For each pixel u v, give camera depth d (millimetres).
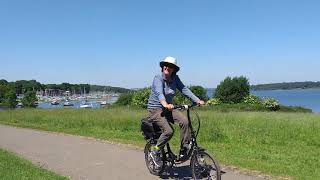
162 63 8047
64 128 19547
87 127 20062
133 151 11531
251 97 59312
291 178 8039
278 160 10648
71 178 8422
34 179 7965
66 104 133375
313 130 16484
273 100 53625
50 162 10195
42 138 15203
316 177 8305
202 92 59688
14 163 9742
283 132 15922
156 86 8023
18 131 18188
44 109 33062
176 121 7887
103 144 13062
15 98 96562
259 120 19672
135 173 8789
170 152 8281
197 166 7551
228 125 17922
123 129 18922
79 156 10961
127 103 64500
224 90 66438
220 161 9695
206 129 16094
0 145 13461
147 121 8391
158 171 8523
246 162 9742
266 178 8078
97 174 8773
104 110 29500
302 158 11094
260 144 14039
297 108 55594
